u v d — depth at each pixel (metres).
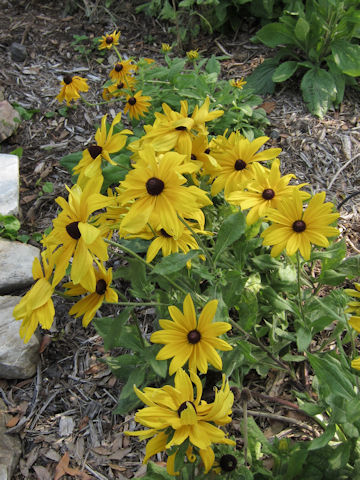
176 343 0.65
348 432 0.62
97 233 0.55
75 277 0.58
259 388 0.88
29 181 1.31
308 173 1.26
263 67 1.53
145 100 1.18
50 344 0.98
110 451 0.83
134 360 0.77
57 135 1.44
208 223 0.94
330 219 0.68
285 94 1.48
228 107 1.29
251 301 0.80
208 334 0.64
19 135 1.43
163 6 1.74
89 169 0.74
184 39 1.69
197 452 0.61
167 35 1.73
